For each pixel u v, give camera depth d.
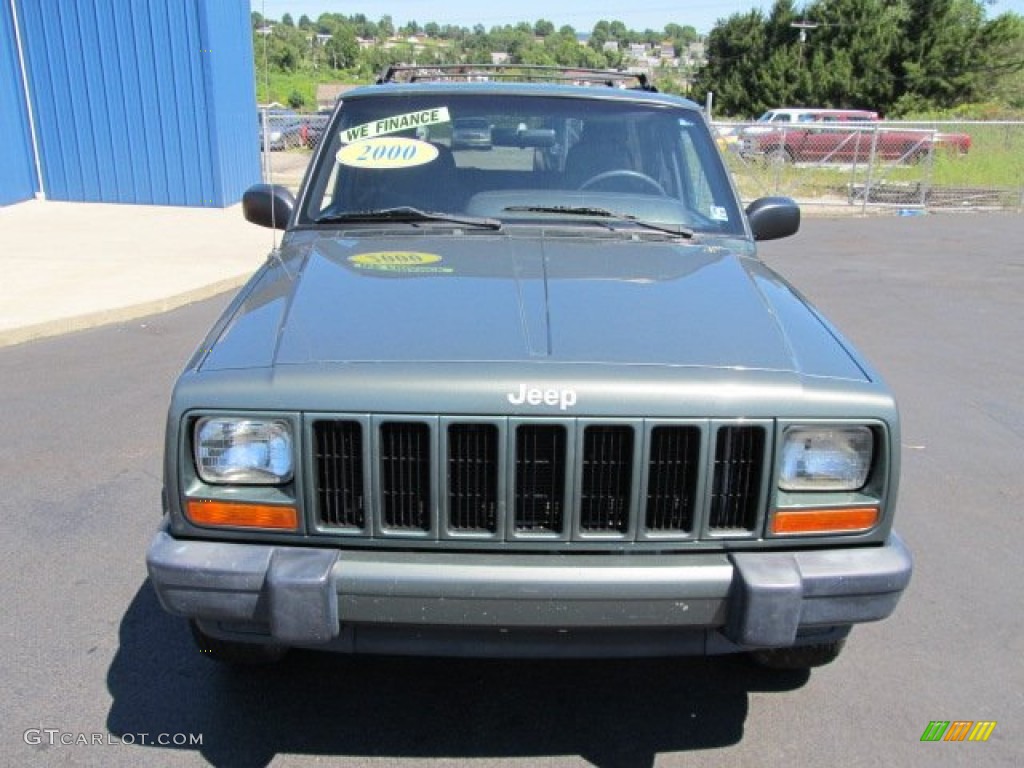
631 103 3.91
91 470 4.77
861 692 3.07
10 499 4.40
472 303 2.70
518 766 2.71
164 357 6.93
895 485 2.45
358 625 2.41
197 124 13.93
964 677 3.15
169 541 2.41
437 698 3.01
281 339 2.51
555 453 2.34
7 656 3.16
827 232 15.47
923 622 3.48
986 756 2.76
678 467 2.37
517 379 2.31
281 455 2.35
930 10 41.62
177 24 13.50
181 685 3.04
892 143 22.16
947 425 5.73
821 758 2.75
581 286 2.85
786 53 45.53
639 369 2.37
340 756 2.73
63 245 11.26
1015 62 41.16
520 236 3.37
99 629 3.34
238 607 2.34
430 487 2.34
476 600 2.30
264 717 2.89
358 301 2.71
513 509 2.35
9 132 13.72
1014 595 3.69
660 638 2.47
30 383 6.26
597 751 2.78
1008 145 22.41
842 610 2.40
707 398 2.33
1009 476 4.91
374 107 3.87
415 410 2.30
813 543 2.44
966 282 10.72
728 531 2.41
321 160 3.75
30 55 13.83
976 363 7.22
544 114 3.81
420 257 3.10
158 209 14.10
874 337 8.00
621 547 2.38
